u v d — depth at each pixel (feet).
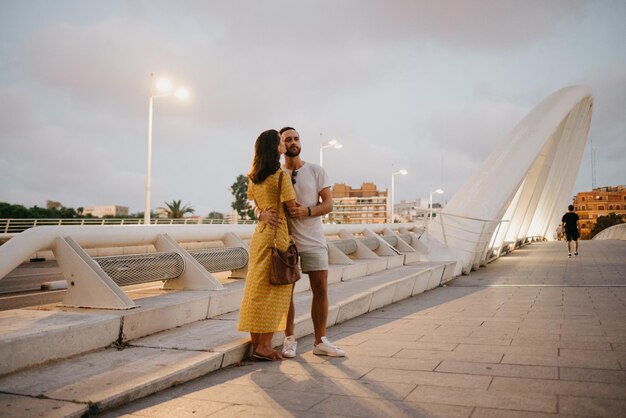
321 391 11.48
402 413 9.89
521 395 10.85
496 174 51.62
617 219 411.95
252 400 10.89
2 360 11.41
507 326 19.19
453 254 43.01
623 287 29.86
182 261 20.08
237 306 20.06
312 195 15.35
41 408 9.56
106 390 10.61
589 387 11.28
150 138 81.61
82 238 17.25
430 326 19.61
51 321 13.76
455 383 11.86
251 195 15.12
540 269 43.70
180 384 12.07
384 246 38.47
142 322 15.29
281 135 15.56
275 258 13.96
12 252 15.19
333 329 19.45
